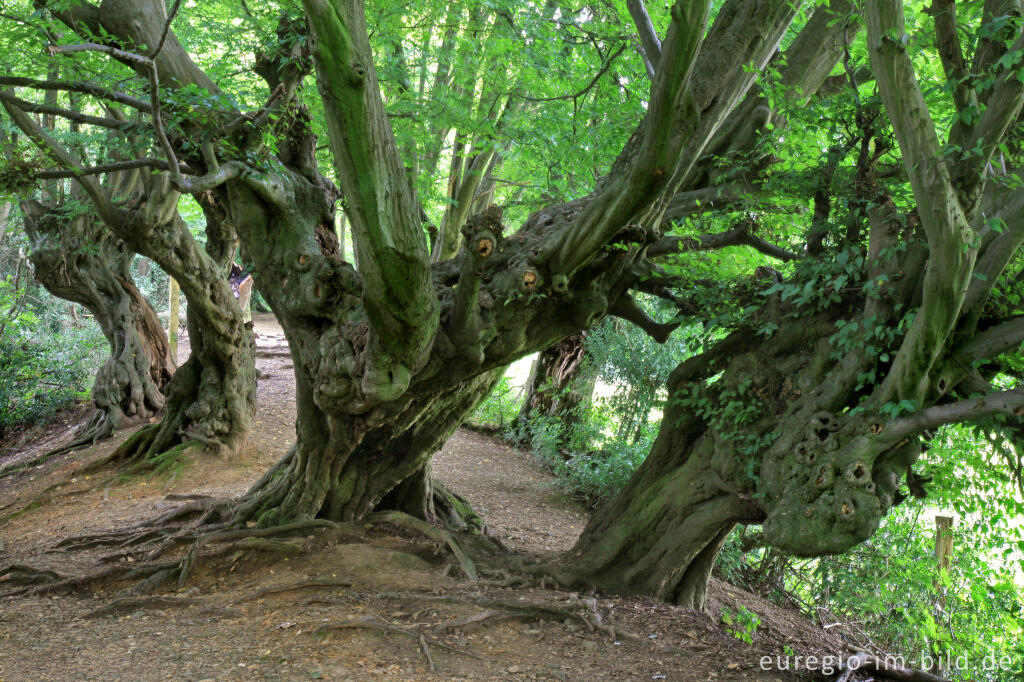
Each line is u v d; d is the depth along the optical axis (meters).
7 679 5.87
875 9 5.44
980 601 10.34
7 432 21.70
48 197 18.19
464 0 11.63
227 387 15.54
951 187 5.76
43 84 8.16
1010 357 7.30
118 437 17.66
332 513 9.91
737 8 7.57
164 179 13.06
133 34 8.52
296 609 7.52
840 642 10.26
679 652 7.16
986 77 6.30
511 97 12.81
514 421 21.09
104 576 8.55
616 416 18.06
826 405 7.50
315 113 11.57
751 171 8.81
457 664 6.40
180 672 6.04
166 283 36.78
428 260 6.44
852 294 8.02
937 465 8.72
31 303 28.59
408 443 10.17
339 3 5.34
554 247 7.59
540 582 8.68
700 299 8.73
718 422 8.45
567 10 12.37
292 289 8.55
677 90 5.57
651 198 6.45
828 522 6.99
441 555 9.16
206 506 10.96
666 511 8.84
